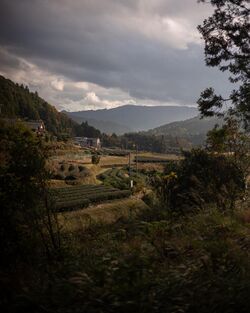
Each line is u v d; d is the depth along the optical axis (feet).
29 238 31.35
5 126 33.58
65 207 134.62
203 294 19.89
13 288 22.15
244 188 69.05
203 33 52.70
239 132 66.85
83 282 19.88
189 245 33.35
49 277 24.82
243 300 19.27
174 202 67.82
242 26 50.93
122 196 185.57
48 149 35.22
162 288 20.10
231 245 30.32
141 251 30.66
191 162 70.59
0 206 30.14
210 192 63.62
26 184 32.12
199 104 54.95
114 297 18.80
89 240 43.98
